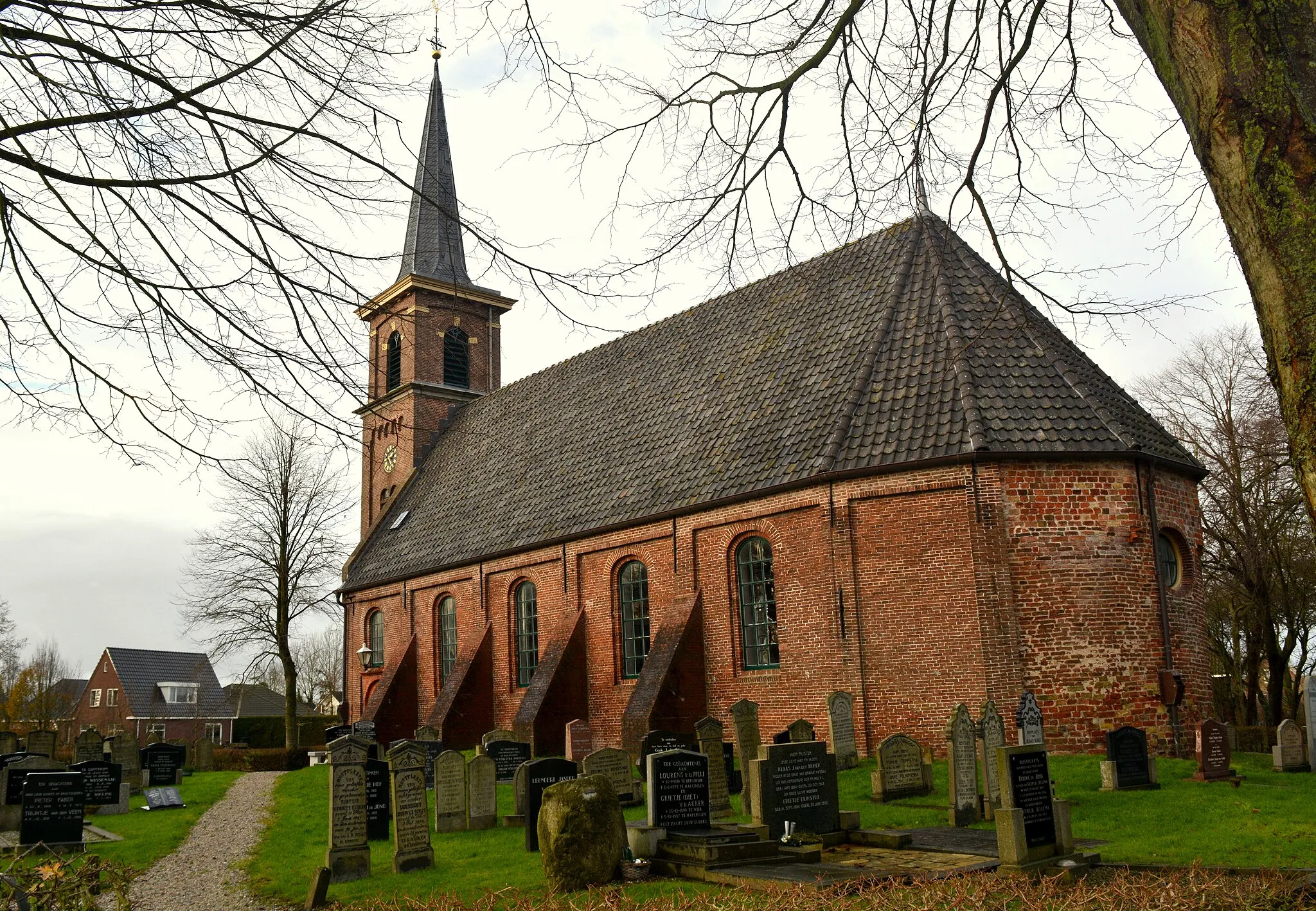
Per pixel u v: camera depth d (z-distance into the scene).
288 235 6.70
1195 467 20.94
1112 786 15.03
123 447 6.91
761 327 27.33
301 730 45.09
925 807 14.68
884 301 23.64
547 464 30.98
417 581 33.22
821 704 20.48
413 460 38.62
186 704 71.38
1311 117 3.34
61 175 6.09
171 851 15.88
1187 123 3.73
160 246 6.57
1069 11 7.15
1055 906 7.70
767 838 11.76
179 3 6.10
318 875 11.20
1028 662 18.48
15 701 63.41
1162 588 19.23
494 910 9.95
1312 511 3.28
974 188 7.32
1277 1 3.44
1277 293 3.36
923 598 19.33
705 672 23.27
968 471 19.11
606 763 16.11
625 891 10.30
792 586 21.36
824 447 21.12
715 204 8.16
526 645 29.11
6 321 6.66
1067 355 21.61
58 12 6.10
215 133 6.62
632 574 25.84
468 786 15.44
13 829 17.55
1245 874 9.45
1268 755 21.19
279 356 6.85
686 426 26.56
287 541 37.66
